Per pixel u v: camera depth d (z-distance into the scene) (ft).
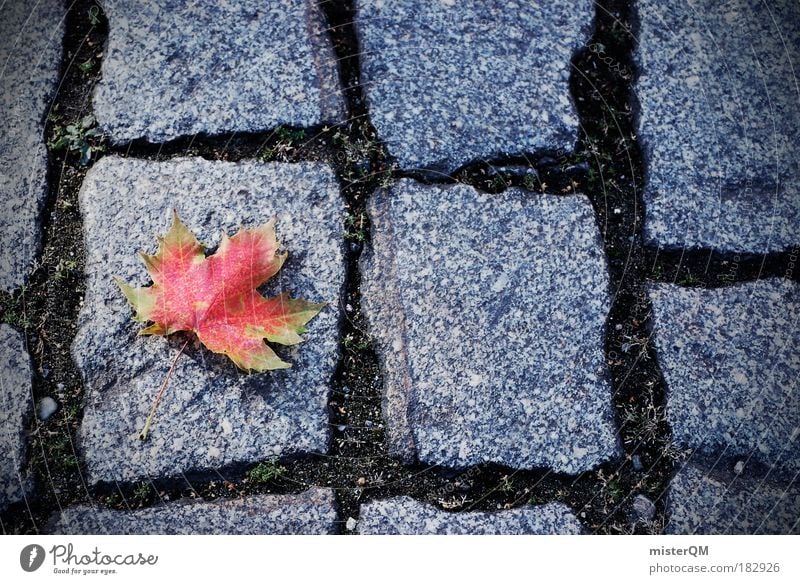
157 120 3.52
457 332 3.44
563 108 3.55
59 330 3.44
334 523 3.37
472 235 3.48
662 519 3.40
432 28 3.59
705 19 3.64
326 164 3.51
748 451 3.43
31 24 3.59
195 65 3.55
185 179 3.49
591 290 3.47
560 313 3.46
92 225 3.47
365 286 3.46
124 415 3.40
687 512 3.40
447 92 3.55
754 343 3.47
